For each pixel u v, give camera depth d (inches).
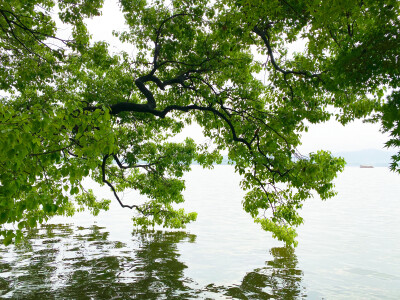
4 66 414.0
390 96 161.0
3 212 135.0
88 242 811.4
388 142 153.0
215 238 898.7
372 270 610.9
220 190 3068.4
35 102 456.1
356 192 2906.0
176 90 516.1
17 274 532.1
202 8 395.2
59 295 438.6
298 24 279.6
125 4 430.0
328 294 473.7
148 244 805.2
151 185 633.6
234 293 466.3
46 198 153.3
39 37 399.2
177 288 482.3
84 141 158.4
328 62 344.8
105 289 468.1
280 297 454.9
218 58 458.3
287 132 413.1
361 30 208.7
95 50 427.5
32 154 155.7
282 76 438.0
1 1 323.9
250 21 270.1
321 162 392.2
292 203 463.2
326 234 979.3
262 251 753.0
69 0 379.9
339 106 417.4
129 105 391.9
